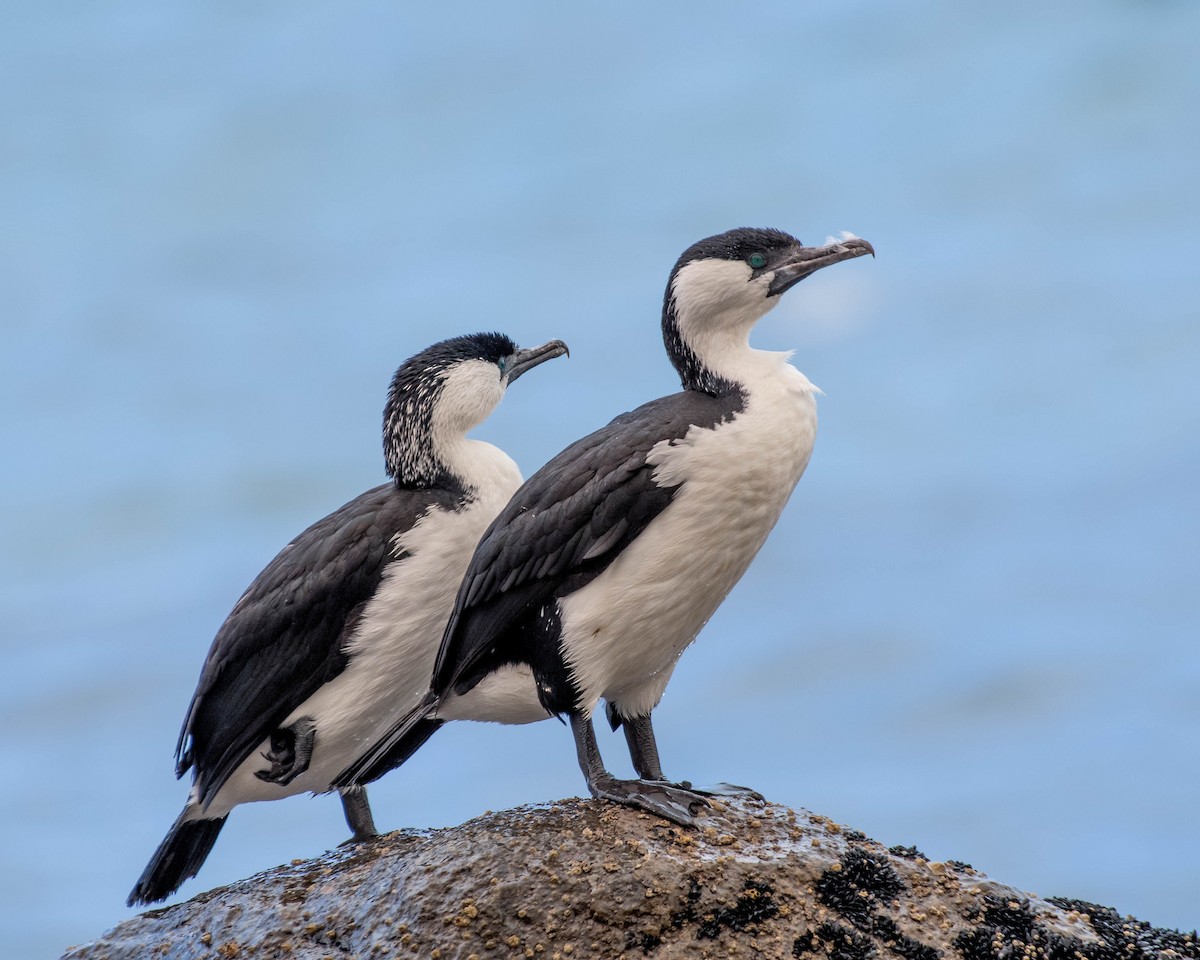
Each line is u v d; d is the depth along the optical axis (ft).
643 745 40.63
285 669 44.75
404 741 40.88
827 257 39.34
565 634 37.68
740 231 39.81
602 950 34.12
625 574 37.37
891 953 34.35
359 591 44.86
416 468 46.50
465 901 34.63
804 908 34.78
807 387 38.93
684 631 38.83
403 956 34.45
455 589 45.57
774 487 37.86
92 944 38.14
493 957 34.19
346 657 44.86
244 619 45.29
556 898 34.45
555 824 36.24
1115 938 35.94
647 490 36.99
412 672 45.75
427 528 45.19
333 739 45.32
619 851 35.17
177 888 46.11
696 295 39.17
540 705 40.37
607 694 40.11
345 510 46.96
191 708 45.83
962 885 35.99
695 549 37.42
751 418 37.73
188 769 46.32
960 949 34.73
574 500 37.22
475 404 46.50
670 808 36.50
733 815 37.04
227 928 36.99
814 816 37.73
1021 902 35.96
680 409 38.32
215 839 47.09
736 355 39.40
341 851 39.68
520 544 37.58
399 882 35.76
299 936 36.06
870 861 35.83
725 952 34.12
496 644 38.96
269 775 45.52
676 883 34.50
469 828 36.70
